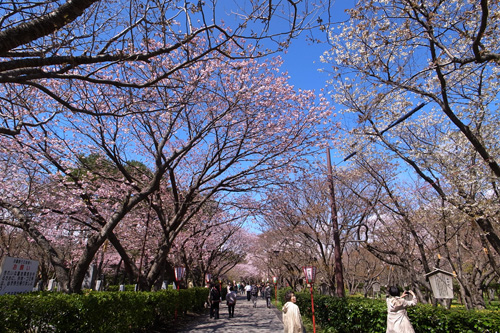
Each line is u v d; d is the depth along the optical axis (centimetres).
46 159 978
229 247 2869
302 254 1880
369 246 1104
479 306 1123
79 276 848
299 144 1216
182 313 1471
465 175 873
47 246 898
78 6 344
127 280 2942
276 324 1316
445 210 882
